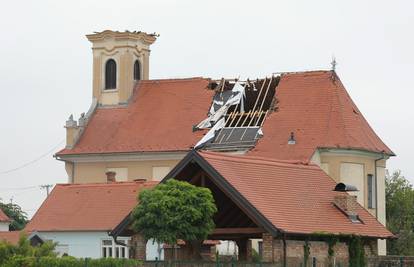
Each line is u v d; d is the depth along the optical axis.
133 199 163.88
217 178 116.06
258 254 141.12
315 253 120.56
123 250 158.88
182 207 114.75
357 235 125.56
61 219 164.62
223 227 124.50
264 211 115.25
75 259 119.31
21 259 120.19
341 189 129.75
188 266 116.06
